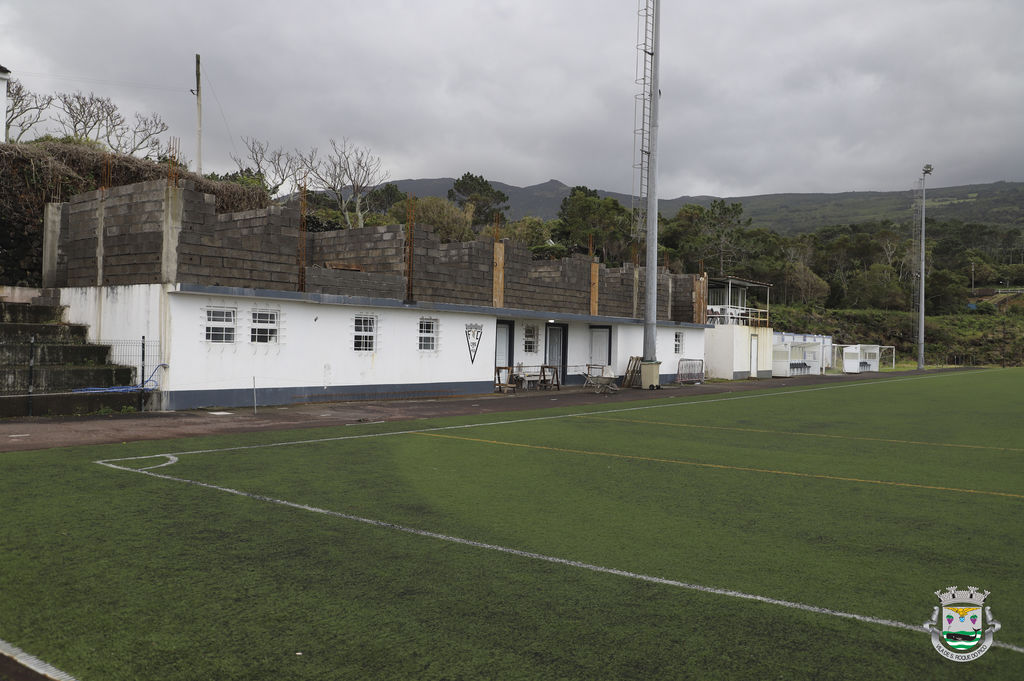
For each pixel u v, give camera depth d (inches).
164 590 204.2
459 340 959.0
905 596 208.2
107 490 330.0
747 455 481.7
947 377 1803.6
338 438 522.0
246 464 405.7
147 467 388.8
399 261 903.1
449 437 543.2
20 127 1576.0
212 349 697.0
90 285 743.7
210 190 1053.2
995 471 428.8
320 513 295.6
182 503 307.7
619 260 2554.1
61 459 406.6
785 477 400.8
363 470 396.2
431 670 158.4
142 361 641.6
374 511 301.1
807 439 570.3
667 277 1379.2
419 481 368.2
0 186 824.9
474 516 296.5
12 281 836.0
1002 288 4576.8
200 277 690.2
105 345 701.3
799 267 3243.1
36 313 729.6
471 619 187.0
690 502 331.3
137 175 982.4
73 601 195.3
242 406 721.0
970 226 6530.5
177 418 613.6
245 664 160.1
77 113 1656.0
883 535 276.7
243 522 278.5
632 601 201.5
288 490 339.0
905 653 170.1
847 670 160.9
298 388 771.4
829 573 228.7
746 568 232.7
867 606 200.1
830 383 1469.0
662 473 406.9
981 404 949.8
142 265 689.0
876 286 3469.5
